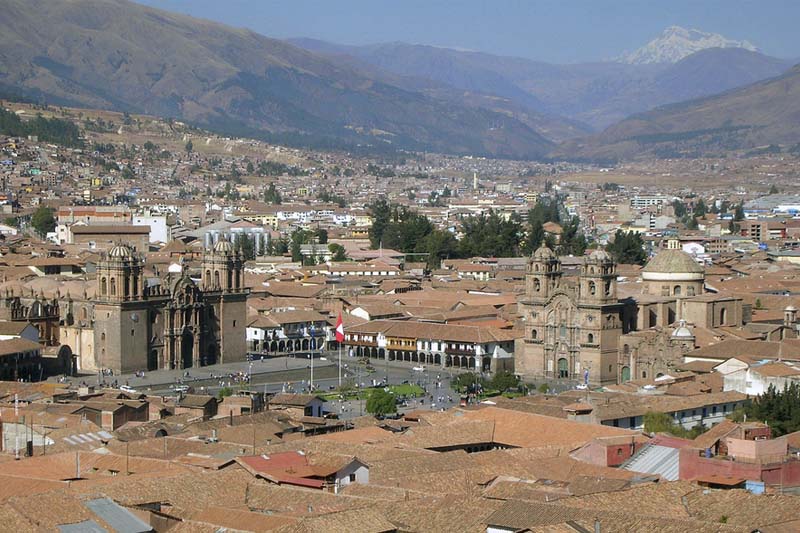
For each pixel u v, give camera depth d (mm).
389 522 168125
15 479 191375
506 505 168500
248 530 161750
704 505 171250
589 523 158375
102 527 163625
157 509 174250
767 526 157625
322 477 197375
